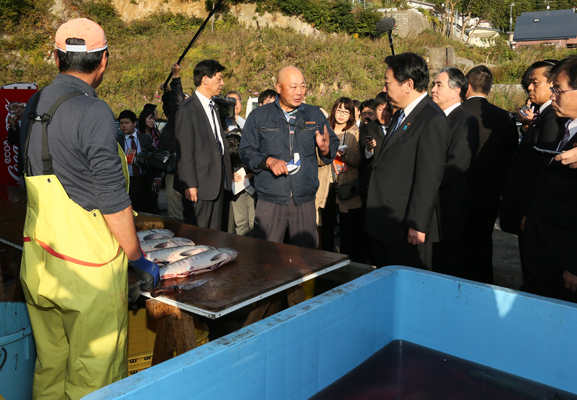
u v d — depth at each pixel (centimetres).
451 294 164
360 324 158
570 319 140
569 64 221
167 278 202
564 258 220
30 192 166
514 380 150
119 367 179
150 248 234
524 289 250
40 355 186
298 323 132
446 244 329
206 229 292
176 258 220
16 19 2431
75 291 163
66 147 158
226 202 450
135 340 254
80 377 169
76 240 162
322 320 141
